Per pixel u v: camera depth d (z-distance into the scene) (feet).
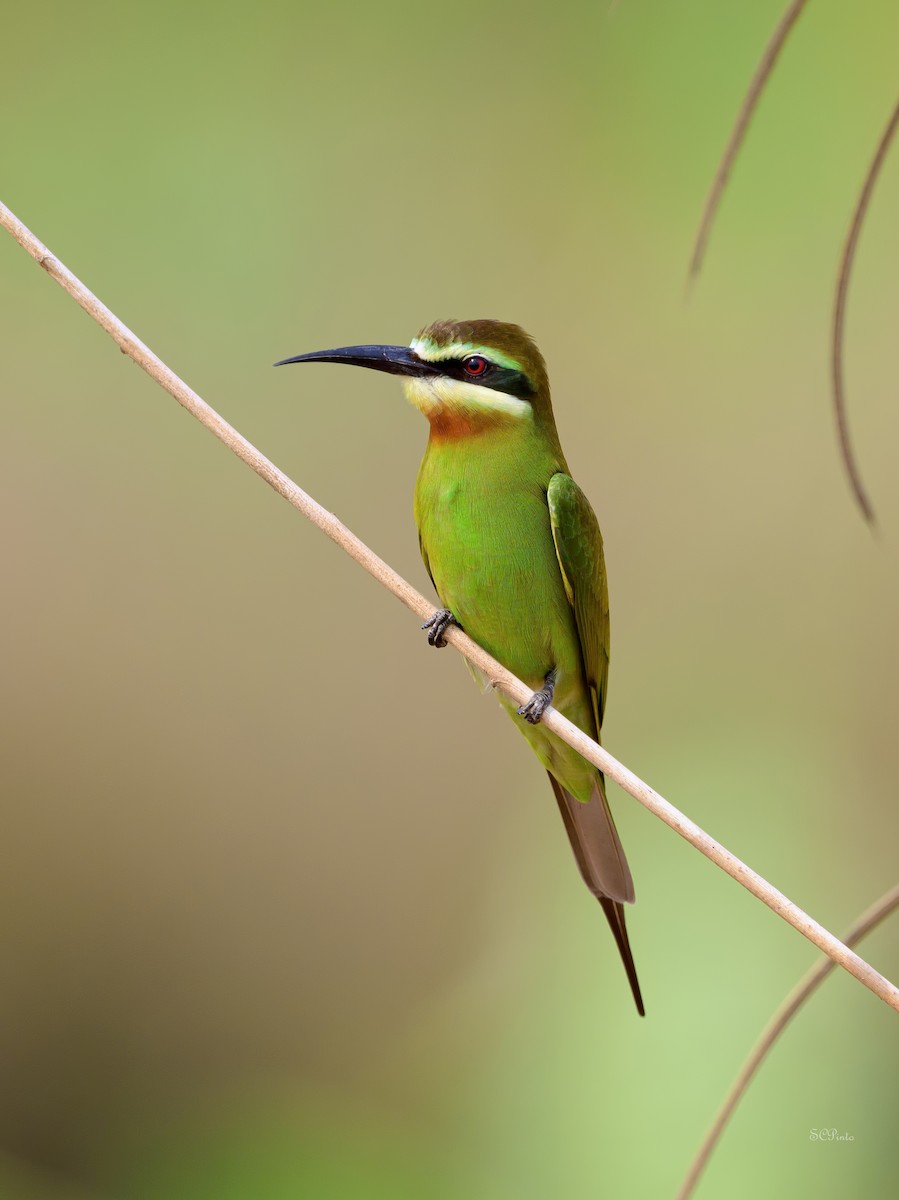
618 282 41.73
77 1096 41.24
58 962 42.29
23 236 21.70
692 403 41.42
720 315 41.19
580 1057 30.63
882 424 40.01
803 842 35.81
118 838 42.86
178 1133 40.70
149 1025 42.14
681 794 37.32
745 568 40.47
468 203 42.73
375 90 43.50
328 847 42.91
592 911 32.96
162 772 43.01
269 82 43.62
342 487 42.37
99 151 42.93
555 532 25.30
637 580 40.96
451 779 42.91
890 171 39.01
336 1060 41.04
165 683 43.11
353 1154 35.40
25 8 43.27
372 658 43.11
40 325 42.37
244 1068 41.39
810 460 40.40
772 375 40.88
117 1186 40.16
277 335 42.32
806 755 38.42
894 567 39.24
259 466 21.77
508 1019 35.19
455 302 42.22
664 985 31.22
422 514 25.95
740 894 33.04
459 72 43.06
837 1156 28.19
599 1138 29.50
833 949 18.34
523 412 25.43
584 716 27.89
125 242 42.57
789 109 39.11
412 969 41.73
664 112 40.55
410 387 25.30
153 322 42.45
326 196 43.11
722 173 18.72
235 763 43.11
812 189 39.60
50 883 42.63
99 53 43.47
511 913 40.29
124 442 42.63
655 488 41.34
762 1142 28.48
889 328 39.96
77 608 42.86
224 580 43.01
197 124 43.39
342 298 42.50
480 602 25.79
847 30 37.96
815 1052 29.40
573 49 41.81
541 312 42.09
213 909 42.78
